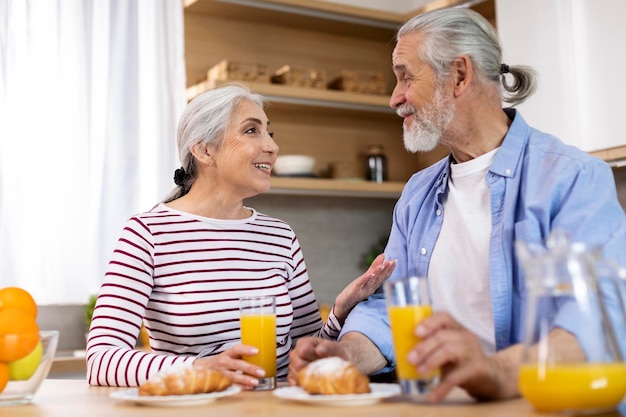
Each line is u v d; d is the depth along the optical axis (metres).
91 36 3.35
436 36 1.58
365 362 1.48
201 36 3.69
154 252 1.79
